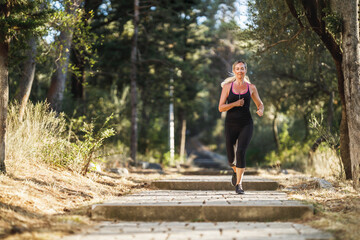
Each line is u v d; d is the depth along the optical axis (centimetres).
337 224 673
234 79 1022
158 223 743
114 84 3159
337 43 1294
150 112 4038
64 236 608
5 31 933
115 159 2084
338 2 1139
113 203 847
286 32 1582
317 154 1839
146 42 3388
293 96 2664
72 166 1254
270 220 778
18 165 1064
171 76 3294
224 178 1450
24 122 1222
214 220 785
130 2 2920
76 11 1434
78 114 2072
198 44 3781
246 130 986
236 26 1600
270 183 1228
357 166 1106
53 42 1470
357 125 1113
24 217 713
